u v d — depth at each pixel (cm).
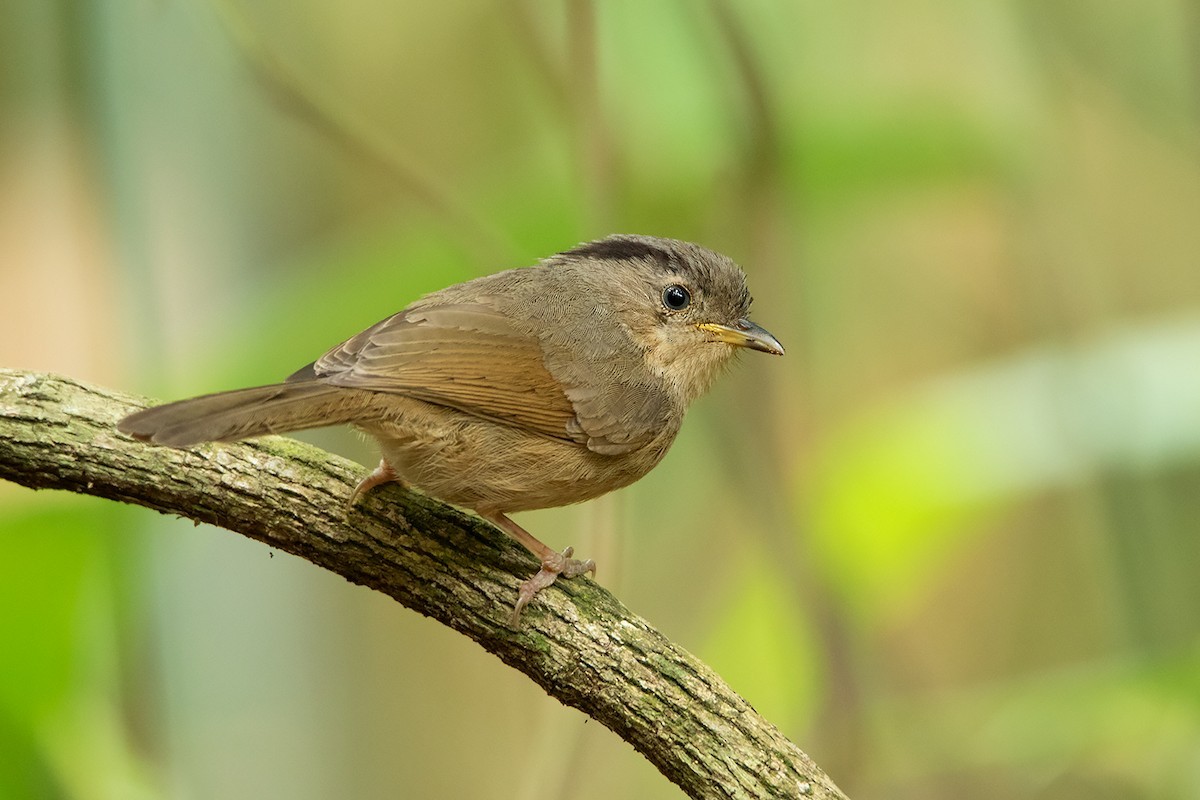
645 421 897
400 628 1441
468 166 1566
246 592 1173
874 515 1191
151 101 1152
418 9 1586
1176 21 1361
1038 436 1227
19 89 1359
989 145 1266
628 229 1230
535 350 864
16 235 1374
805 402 1319
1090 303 1347
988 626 1641
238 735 1184
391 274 1071
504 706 1535
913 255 1650
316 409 746
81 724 945
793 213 1275
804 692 1252
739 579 1425
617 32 1246
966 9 1512
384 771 1343
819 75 1520
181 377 1059
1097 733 1034
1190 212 1564
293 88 1025
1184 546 1347
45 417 744
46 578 918
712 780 751
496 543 788
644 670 761
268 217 1219
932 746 1120
